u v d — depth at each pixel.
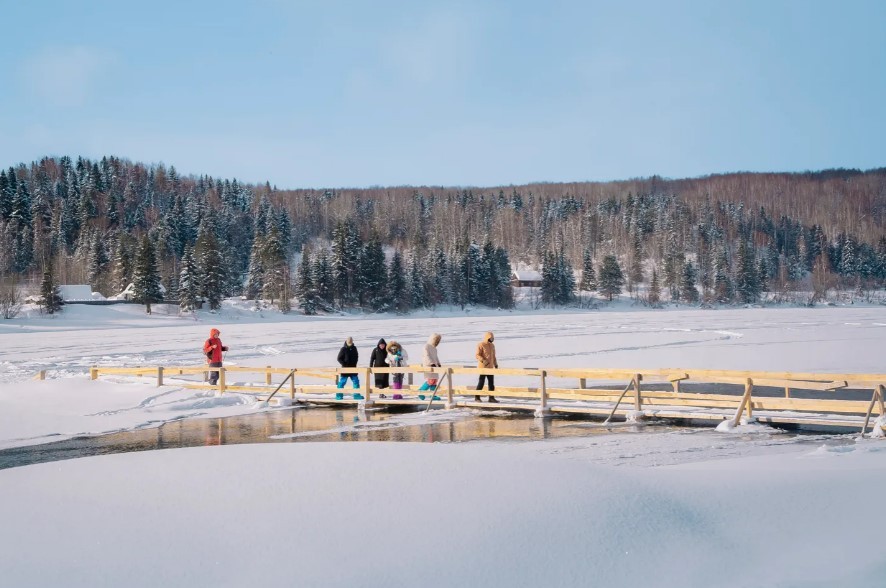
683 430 13.16
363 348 38.00
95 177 160.38
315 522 6.09
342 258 101.62
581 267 142.62
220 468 8.22
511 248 161.88
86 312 87.50
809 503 6.43
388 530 5.84
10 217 127.06
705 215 165.00
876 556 5.12
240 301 102.94
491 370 15.96
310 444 9.85
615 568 5.15
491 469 7.66
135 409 17.25
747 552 5.41
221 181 178.88
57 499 7.17
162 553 5.54
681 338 41.12
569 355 31.23
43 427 15.08
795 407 13.19
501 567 5.16
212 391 19.73
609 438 12.39
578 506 6.28
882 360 26.69
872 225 169.25
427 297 105.12
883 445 10.18
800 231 159.38
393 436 13.12
